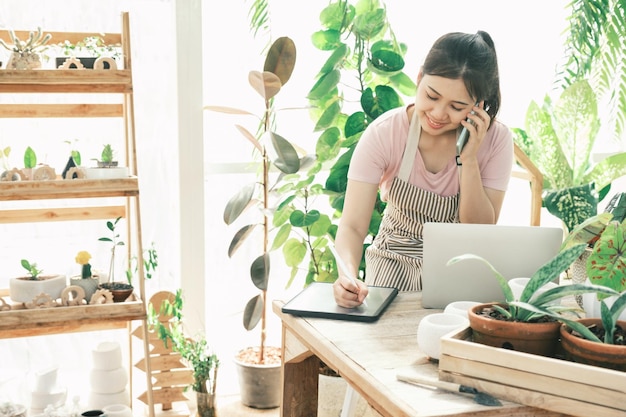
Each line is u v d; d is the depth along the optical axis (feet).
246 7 11.79
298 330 5.99
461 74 7.05
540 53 14.25
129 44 9.30
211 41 11.70
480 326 4.65
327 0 12.33
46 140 10.78
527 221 14.66
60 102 10.73
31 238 10.91
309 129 12.61
